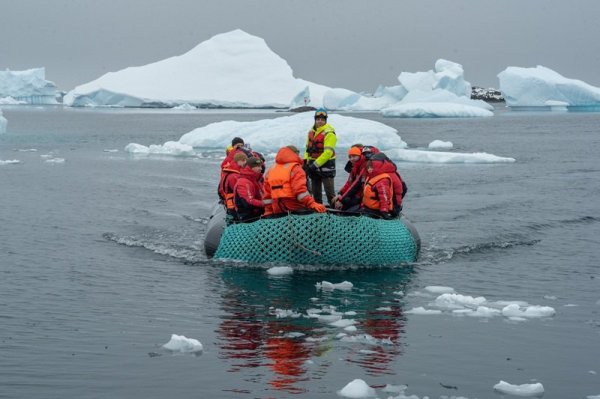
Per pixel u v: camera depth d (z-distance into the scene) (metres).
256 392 5.65
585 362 6.36
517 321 7.55
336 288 9.00
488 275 9.72
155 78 162.88
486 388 5.75
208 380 5.89
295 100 125.56
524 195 18.30
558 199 17.48
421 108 88.44
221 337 7.00
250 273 9.82
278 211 10.52
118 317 7.67
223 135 38.84
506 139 48.16
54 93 151.50
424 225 13.62
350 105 116.75
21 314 7.76
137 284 9.15
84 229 13.22
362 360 6.37
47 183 21.25
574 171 25.44
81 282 9.23
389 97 114.81
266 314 7.82
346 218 10.22
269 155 32.56
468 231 12.98
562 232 12.96
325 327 7.33
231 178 11.06
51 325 7.37
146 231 13.02
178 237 12.46
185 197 17.97
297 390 5.69
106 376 5.96
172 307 8.09
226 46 168.88
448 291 8.83
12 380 5.85
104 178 22.84
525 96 92.19
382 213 10.72
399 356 6.48
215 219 11.45
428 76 101.38
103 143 44.19
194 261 10.55
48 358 6.38
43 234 12.70
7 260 10.52
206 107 156.50
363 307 8.12
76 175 23.83
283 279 9.49
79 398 5.51
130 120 90.62
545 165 28.14
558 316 7.74
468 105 94.25
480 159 29.80
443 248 11.49
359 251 10.17
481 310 7.86
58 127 67.06
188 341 6.65
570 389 5.75
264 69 164.50
